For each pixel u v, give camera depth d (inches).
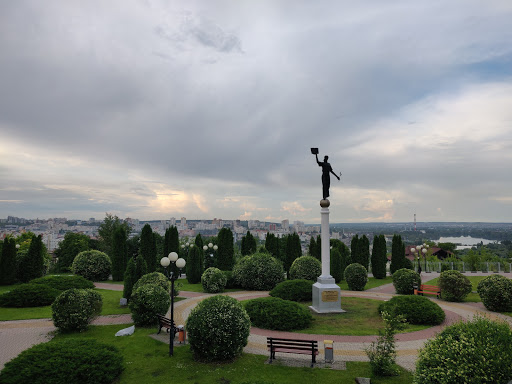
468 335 297.3
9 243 1106.1
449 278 857.5
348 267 1090.7
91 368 356.8
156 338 535.2
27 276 1115.9
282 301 631.8
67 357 362.9
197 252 1215.6
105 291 976.3
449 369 278.4
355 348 490.6
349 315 688.4
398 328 408.8
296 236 1475.1
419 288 952.9
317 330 582.2
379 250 1419.8
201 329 434.9
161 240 1830.7
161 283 726.5
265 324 595.8
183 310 745.0
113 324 625.9
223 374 397.7
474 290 1039.0
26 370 333.1
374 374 391.9
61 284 885.8
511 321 655.8
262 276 1037.8
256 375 394.3
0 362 452.4
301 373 399.9
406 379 379.6
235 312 452.8
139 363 430.6
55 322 565.9
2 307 756.0
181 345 501.7
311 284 836.0
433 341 314.5
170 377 390.9
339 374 396.2
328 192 768.3
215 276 996.6
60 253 1776.6
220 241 1358.3
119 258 1236.5
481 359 272.7
